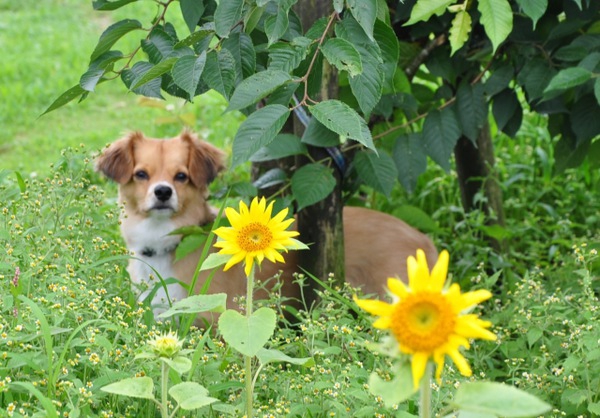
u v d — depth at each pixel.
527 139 9.05
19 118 11.66
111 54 4.53
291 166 6.46
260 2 3.76
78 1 16.78
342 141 5.11
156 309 6.04
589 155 6.45
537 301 5.21
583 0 5.43
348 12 4.01
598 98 4.75
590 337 4.21
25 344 4.23
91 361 3.99
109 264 5.44
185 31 13.99
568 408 4.32
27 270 4.73
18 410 3.84
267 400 4.31
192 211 6.27
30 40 14.62
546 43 5.71
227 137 10.38
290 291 6.26
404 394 2.66
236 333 3.40
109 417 3.79
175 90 4.72
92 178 8.80
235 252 3.60
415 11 4.13
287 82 3.76
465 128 5.86
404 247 6.53
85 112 12.04
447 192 8.42
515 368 4.62
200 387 3.39
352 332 4.34
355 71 3.70
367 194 7.78
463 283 6.73
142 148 6.23
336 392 3.90
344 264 5.86
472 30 6.01
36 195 5.54
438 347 2.56
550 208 7.82
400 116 6.44
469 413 3.04
